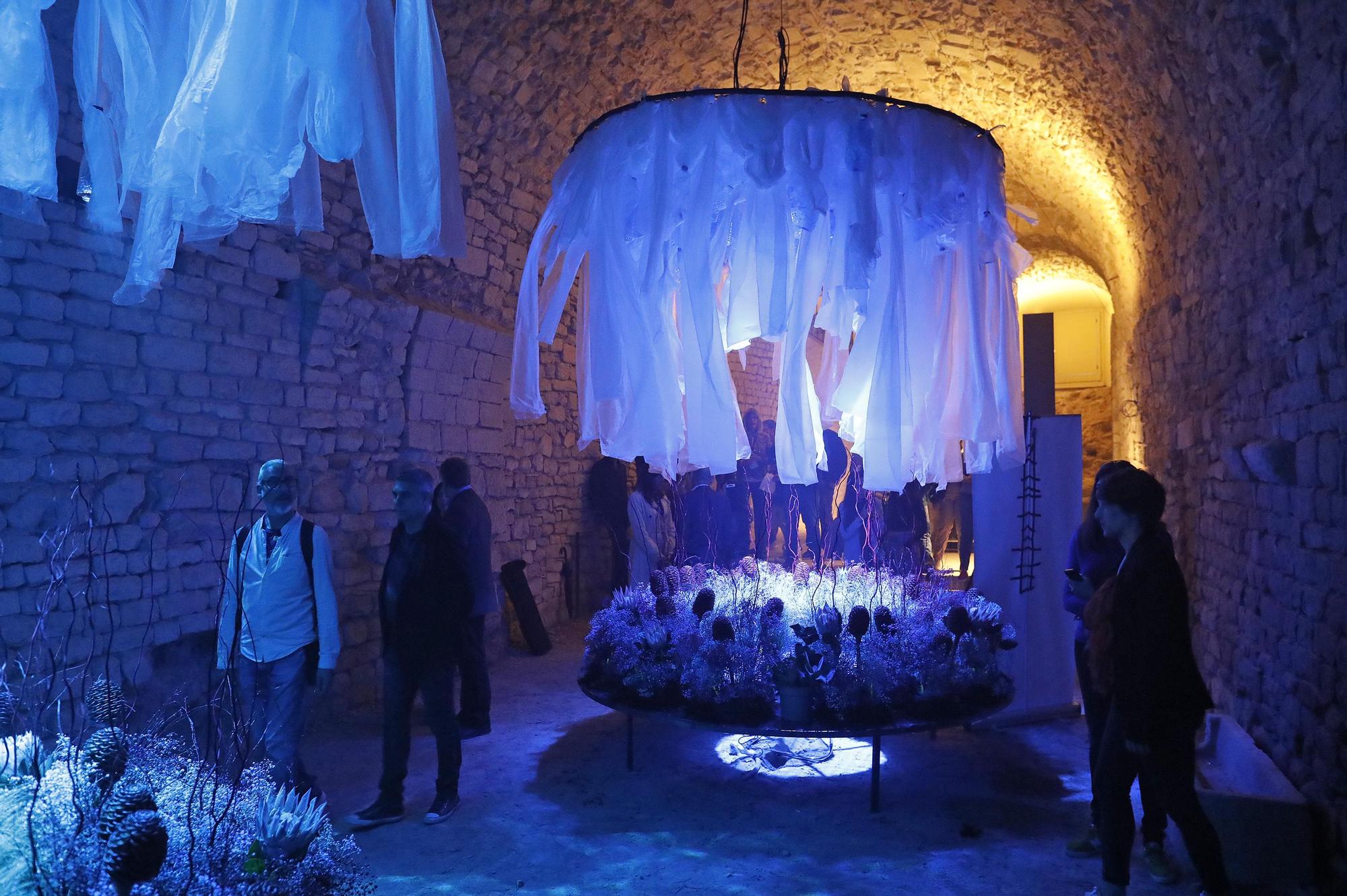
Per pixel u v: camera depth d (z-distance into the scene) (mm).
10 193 1777
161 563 4215
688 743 4828
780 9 6922
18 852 1077
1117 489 2766
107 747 1271
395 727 3709
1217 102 4496
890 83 8102
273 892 1248
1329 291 3172
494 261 7105
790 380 3480
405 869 3281
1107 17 5352
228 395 4707
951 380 3848
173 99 1607
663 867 3303
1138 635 2664
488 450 7039
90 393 3961
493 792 4074
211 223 1720
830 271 3447
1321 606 3213
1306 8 3264
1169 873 3148
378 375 5828
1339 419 3068
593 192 3588
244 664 3373
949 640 4039
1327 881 3033
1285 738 3566
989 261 3775
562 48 6508
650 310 3574
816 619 4035
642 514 7270
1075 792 4055
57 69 3738
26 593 3615
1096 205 8023
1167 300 6270
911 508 6512
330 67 1542
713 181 3338
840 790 4094
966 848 3461
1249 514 4203
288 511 3459
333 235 5527
